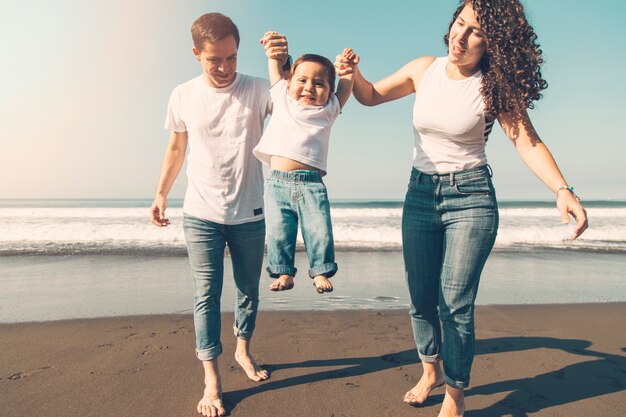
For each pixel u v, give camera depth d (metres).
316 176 2.62
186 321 4.36
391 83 2.79
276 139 2.65
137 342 3.74
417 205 2.50
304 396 2.78
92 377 3.01
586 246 10.24
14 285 5.93
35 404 2.61
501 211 24.02
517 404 2.72
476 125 2.29
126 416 2.49
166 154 2.97
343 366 3.28
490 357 3.52
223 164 2.70
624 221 16.39
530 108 2.28
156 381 2.96
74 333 3.97
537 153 2.20
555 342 3.88
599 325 4.40
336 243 10.33
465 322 2.35
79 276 6.50
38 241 9.84
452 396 2.40
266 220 2.61
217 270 2.72
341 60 2.79
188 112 2.73
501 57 2.18
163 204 2.94
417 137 2.58
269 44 2.78
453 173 2.35
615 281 6.64
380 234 11.20
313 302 5.17
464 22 2.24
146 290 5.70
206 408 2.53
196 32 2.49
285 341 3.82
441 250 2.52
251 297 3.00
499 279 6.75
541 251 9.50
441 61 2.53
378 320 4.46
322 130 2.65
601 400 2.78
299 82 2.60
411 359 3.43
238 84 2.74
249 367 3.07
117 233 10.73
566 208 2.02
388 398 2.77
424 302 2.59
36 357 3.38
